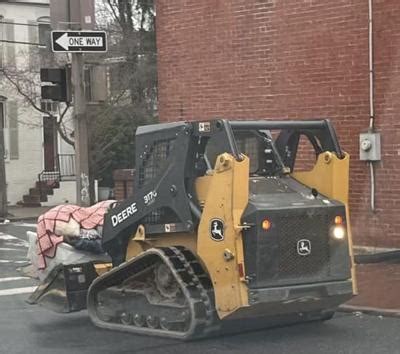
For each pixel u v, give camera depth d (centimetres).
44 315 873
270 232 650
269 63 1298
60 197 2719
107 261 818
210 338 725
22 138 2769
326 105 1226
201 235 671
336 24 1206
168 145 725
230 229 646
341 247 694
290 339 721
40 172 2812
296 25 1259
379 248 1169
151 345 707
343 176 711
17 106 2736
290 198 689
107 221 777
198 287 673
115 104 2675
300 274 668
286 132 759
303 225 671
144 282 748
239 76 1341
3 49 2706
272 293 651
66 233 812
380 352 666
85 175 1176
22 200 2759
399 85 1135
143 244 748
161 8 1452
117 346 708
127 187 1545
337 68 1209
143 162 749
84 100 1169
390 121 1149
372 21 1159
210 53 1380
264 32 1302
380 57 1154
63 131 2514
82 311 885
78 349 701
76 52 1145
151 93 2823
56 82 1155
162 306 711
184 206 691
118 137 2677
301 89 1257
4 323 829
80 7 1161
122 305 756
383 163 1160
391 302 857
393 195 1151
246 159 654
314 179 722
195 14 1397
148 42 2973
